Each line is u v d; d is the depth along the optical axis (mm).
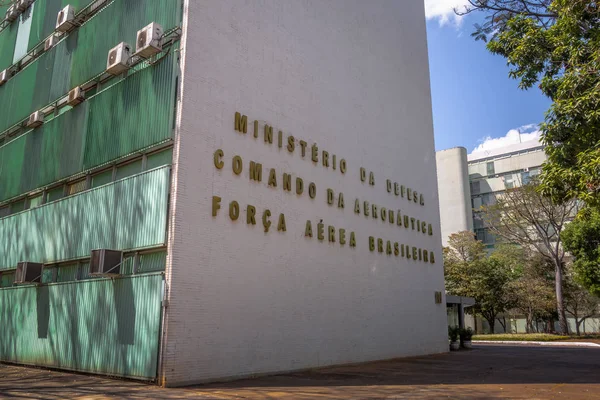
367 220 20047
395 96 23875
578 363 18734
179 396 10266
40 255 16922
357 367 16781
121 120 15000
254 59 15750
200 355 12352
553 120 11352
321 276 16922
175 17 14156
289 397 10422
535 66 12516
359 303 18562
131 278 13031
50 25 20375
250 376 13570
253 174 14875
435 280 24406
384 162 22000
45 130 18625
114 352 12945
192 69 13594
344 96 19969
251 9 16000
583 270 37656
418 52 27062
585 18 11312
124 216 13844
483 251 51562
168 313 11852
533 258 47719
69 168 16688
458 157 67625
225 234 13633
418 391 11461
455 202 66562
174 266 12164
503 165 67250
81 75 17359
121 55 14711
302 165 16984
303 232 16484
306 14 18562
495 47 13328
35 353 15789
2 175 20641
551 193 11391
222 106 14305
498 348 28578
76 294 14711
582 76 10758
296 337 15383
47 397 10039
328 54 19438
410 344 21375
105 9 17125
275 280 14984
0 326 17906
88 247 14875
